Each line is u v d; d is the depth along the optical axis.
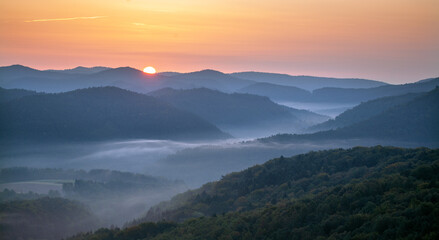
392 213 61.03
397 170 90.31
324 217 71.00
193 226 89.06
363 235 58.38
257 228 77.06
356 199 73.56
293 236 68.25
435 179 72.12
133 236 91.69
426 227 54.44
